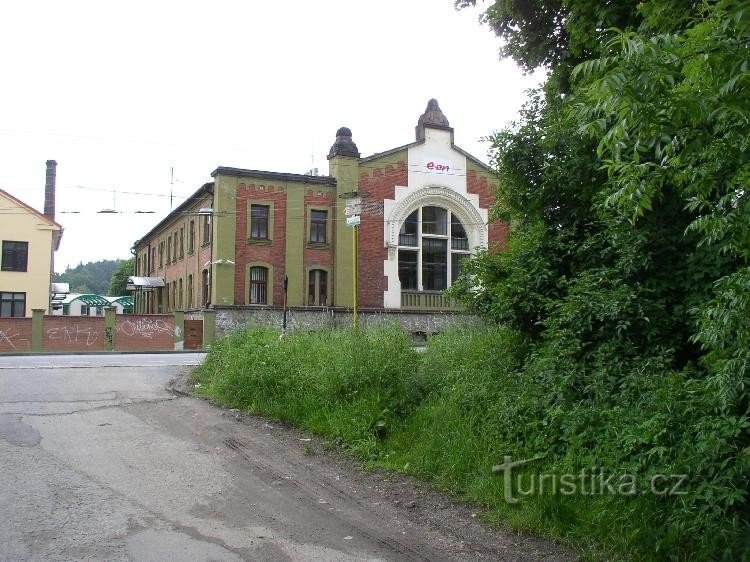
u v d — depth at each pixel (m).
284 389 9.88
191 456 7.41
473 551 5.04
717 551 4.48
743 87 3.20
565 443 6.05
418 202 36.94
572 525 5.31
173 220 43.25
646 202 4.12
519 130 8.70
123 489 6.16
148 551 4.75
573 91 8.34
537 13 9.78
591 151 7.83
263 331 13.81
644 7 4.89
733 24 3.09
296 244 33.84
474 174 38.47
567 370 6.57
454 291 9.09
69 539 4.92
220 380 11.18
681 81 3.53
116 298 58.34
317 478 6.80
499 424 6.80
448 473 6.64
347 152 35.00
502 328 8.77
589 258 7.87
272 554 4.82
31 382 12.84
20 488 6.05
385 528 5.48
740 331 4.48
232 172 32.81
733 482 4.64
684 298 6.82
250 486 6.43
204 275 35.03
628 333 6.68
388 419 8.16
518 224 9.38
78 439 8.00
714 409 5.09
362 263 35.12
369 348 9.41
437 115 37.66
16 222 39.66
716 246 6.31
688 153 3.80
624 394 5.98
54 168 47.44
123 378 13.76
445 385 8.41
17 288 39.34
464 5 10.48
